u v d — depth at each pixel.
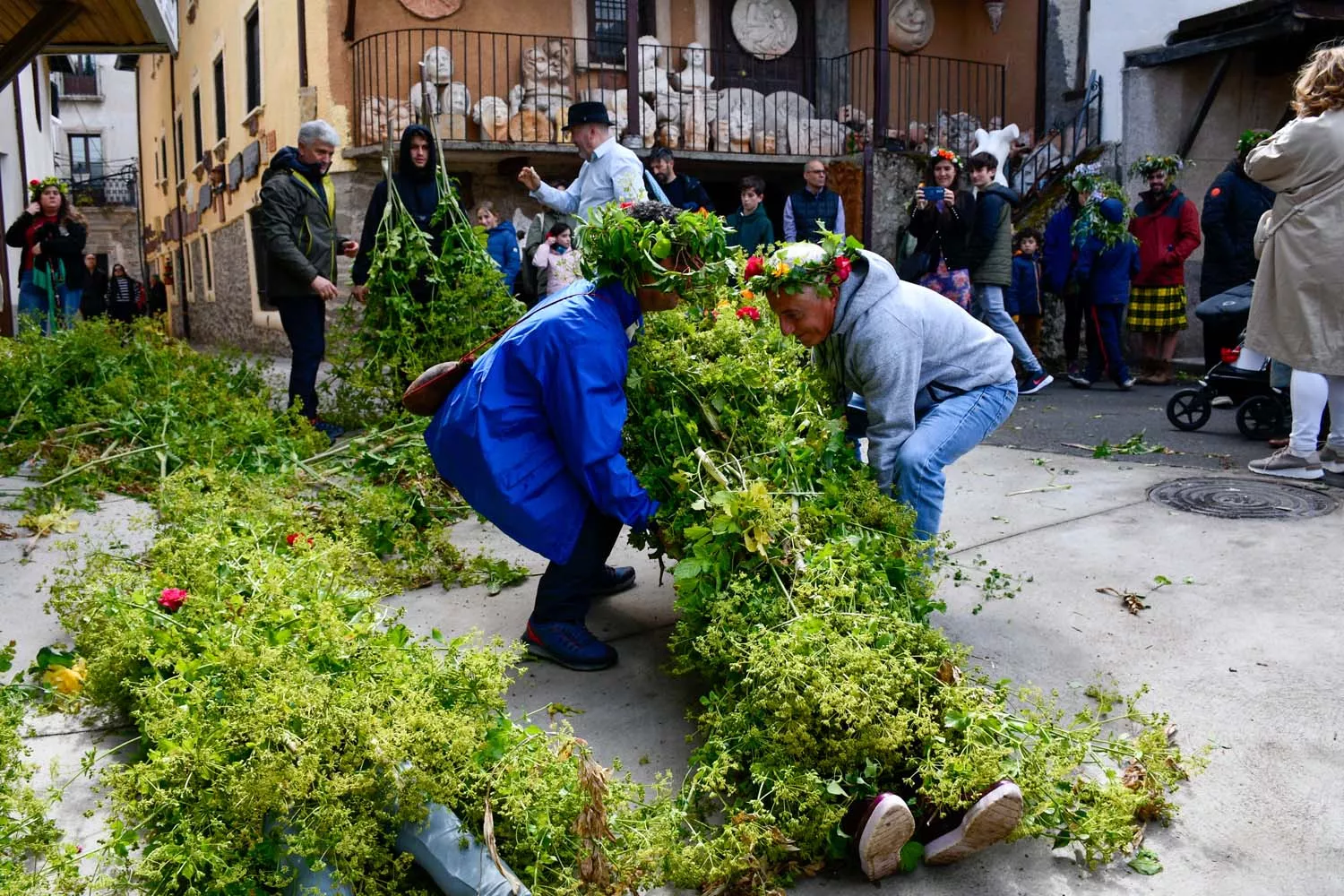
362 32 12.12
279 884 2.24
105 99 41.16
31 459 5.75
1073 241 9.70
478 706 2.64
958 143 14.23
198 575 3.29
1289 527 4.68
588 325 3.19
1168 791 2.75
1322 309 5.25
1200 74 12.25
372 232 6.67
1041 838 2.62
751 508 2.91
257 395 6.50
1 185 14.37
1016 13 14.57
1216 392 7.06
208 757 2.33
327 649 2.70
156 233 27.34
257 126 14.95
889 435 3.47
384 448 5.57
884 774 2.57
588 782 2.25
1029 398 9.21
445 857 2.29
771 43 13.97
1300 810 2.67
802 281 3.24
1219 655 3.49
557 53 12.73
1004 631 3.73
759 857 2.44
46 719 3.17
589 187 6.56
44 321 10.09
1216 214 8.93
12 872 2.19
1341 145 5.07
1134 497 5.30
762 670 2.56
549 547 3.32
